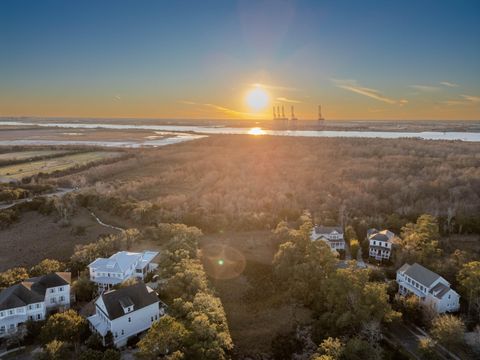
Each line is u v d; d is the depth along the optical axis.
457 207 118.69
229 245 104.69
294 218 122.25
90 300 73.94
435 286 72.25
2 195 139.88
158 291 74.50
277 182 163.88
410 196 132.50
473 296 69.62
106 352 52.72
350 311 65.25
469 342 61.38
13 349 58.44
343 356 56.59
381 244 94.06
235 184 163.12
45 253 97.62
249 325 70.00
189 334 55.00
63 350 53.88
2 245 102.75
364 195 133.25
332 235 99.88
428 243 88.19
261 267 91.25
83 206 136.75
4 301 62.50
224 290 81.25
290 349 63.88
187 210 124.50
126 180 181.00
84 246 93.62
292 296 78.06
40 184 163.00
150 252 91.12
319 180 164.25
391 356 59.66
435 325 61.47
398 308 69.94
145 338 52.94
